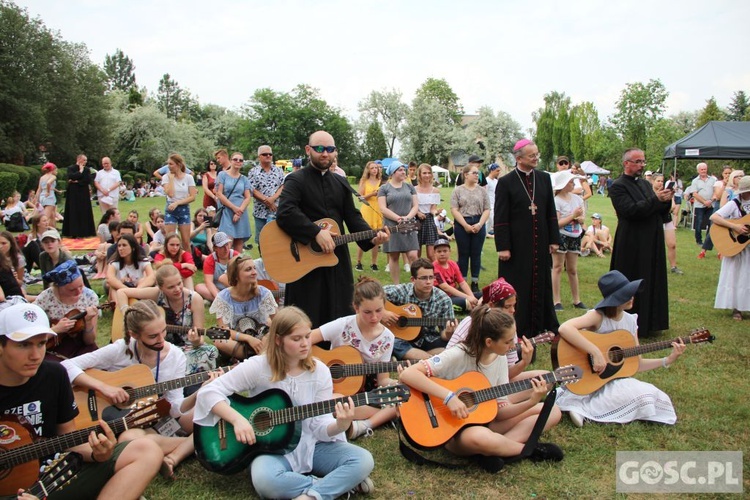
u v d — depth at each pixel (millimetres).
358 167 73812
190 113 96562
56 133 39719
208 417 3646
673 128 45656
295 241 5590
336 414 3568
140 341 4133
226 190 9852
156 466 3410
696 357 6105
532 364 5945
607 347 4809
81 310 5133
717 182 13711
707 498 3652
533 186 6508
